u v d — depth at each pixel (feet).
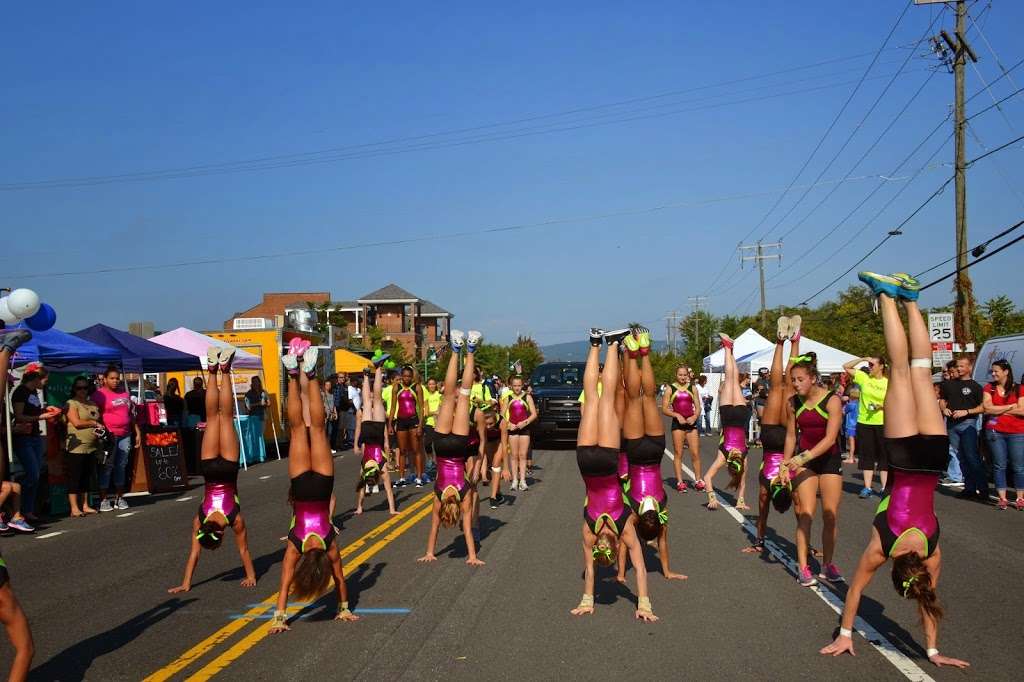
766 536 35.94
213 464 27.55
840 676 18.76
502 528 38.70
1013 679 18.47
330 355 93.30
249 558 28.68
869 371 47.44
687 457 75.20
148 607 26.02
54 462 46.34
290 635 22.59
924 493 19.20
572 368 88.58
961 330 79.10
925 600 18.85
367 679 19.08
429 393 57.57
